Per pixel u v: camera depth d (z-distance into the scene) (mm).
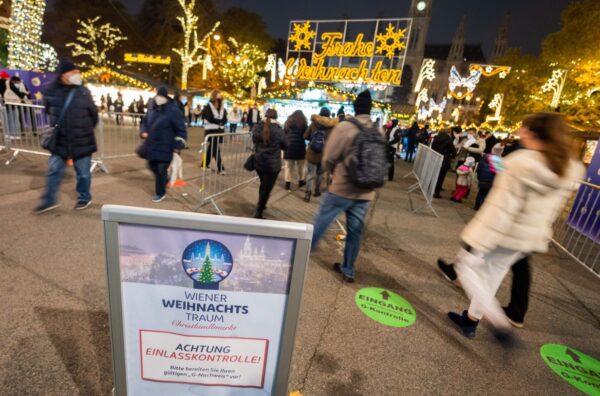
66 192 5258
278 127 4762
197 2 39906
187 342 1447
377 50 17062
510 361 2635
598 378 2586
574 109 21000
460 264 2557
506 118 35625
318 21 17953
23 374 2004
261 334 1450
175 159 6270
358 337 2682
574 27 20344
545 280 4195
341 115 6617
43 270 3062
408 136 15875
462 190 8062
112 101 23578
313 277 3541
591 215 5883
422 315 3102
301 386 2139
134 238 1294
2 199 4648
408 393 2195
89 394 1929
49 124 4133
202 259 1327
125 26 39625
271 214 5512
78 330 2404
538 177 2191
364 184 2986
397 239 4992
